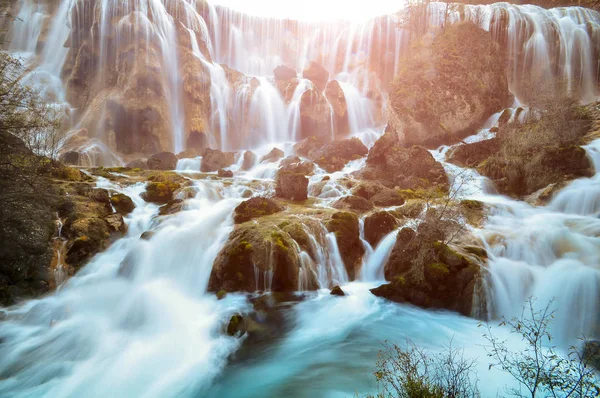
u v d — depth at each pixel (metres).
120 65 23.12
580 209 11.98
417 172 16.27
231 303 8.73
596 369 5.89
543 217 11.76
